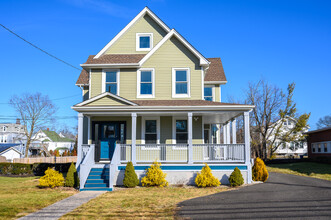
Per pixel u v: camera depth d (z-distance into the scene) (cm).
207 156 1761
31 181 1753
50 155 4675
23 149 5538
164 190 1345
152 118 1770
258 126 3550
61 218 876
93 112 1569
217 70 2150
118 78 1805
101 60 1838
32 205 1043
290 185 1469
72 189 1401
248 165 1530
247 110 1554
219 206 1000
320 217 840
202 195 1214
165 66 1798
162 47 1814
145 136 1762
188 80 1783
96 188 1368
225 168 1527
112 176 1387
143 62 1794
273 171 2484
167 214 907
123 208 992
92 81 1814
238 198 1132
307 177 1917
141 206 1018
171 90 1781
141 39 1977
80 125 1552
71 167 1480
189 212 927
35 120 4588
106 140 1770
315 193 1220
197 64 1795
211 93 2062
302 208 950
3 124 7262
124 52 1956
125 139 1764
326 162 3072
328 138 3266
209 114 1659
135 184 1438
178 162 1552
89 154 1494
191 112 1552
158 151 1741
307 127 3422
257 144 3488
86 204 1060
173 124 1764
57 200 1134
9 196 1218
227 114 1656
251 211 923
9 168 2238
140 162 1585
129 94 1791
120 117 1784
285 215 869
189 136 1541
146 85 1802
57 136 6675
